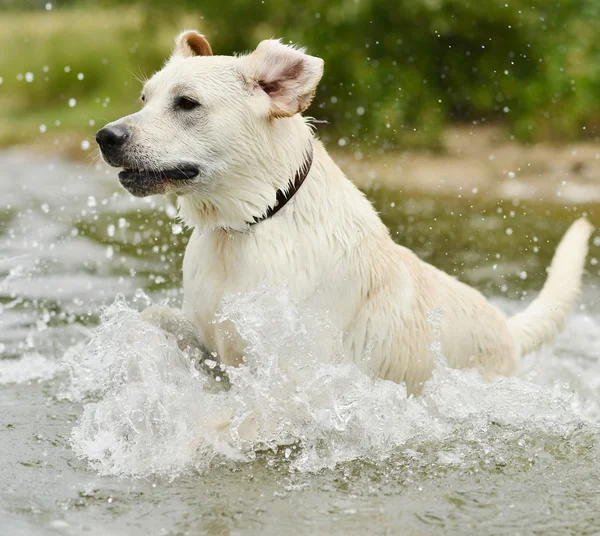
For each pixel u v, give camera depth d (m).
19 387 9.31
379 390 8.37
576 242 10.45
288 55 7.84
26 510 6.59
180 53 8.83
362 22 23.28
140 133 7.69
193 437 7.77
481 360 9.27
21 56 31.64
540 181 19.55
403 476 7.42
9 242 14.54
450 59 23.50
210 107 7.78
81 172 21.56
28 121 28.02
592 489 7.18
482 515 6.68
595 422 8.65
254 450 7.84
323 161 8.34
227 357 8.29
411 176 20.14
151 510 6.66
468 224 16.16
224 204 7.88
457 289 9.31
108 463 7.49
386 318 8.42
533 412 8.75
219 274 8.06
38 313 11.42
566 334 11.50
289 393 7.95
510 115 23.58
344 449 7.94
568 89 23.12
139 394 8.02
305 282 7.87
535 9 23.23
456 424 8.48
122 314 8.59
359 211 8.40
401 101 22.83
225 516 6.58
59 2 35.12
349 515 6.64
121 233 15.38
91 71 30.64
